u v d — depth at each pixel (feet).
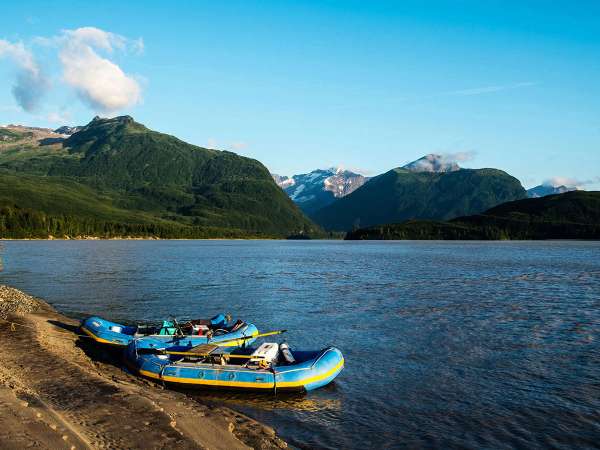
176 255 433.89
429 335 110.11
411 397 70.85
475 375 81.05
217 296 170.71
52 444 45.52
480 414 64.80
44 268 278.26
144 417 56.08
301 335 110.63
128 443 48.93
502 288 196.34
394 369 84.28
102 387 66.69
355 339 106.52
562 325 121.29
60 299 161.68
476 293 180.45
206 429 54.54
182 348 85.10
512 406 67.51
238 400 69.82
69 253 429.38
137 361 79.71
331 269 290.76
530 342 103.40
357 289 191.83
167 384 74.33
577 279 232.73
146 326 98.94
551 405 67.77
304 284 208.74
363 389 74.33
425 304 154.20
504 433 59.00
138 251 495.00
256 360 74.33
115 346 94.43
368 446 55.31
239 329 98.22
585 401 69.21
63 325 116.26
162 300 161.27
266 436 55.52
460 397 70.90
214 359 76.33
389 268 299.79
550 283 215.31
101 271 264.52
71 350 91.66
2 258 358.23
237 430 56.59
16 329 102.68
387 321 126.41
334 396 71.41
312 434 58.39
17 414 52.29
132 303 154.92
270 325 121.60
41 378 70.49
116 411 57.67
